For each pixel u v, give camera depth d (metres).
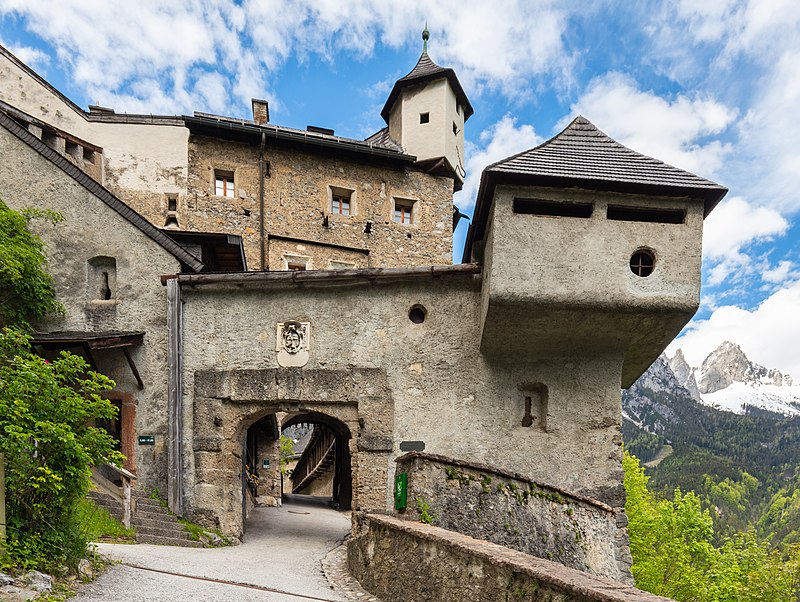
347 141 19.58
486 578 4.68
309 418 16.77
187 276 10.79
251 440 16.84
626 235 9.82
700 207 9.97
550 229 9.73
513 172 9.46
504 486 8.09
